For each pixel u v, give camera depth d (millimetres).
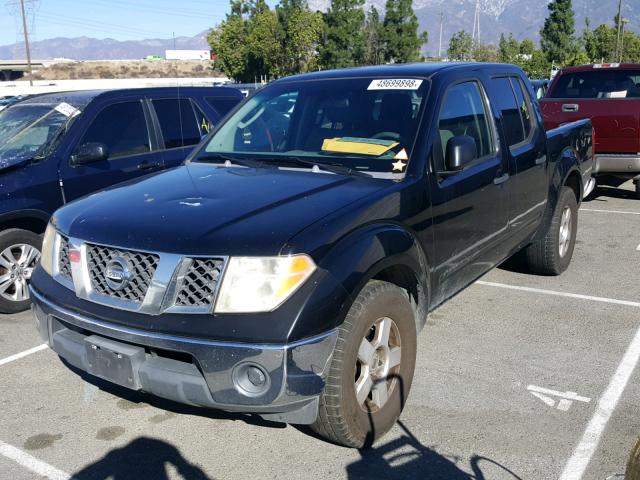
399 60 58406
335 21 50406
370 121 4246
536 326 5211
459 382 4254
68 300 3373
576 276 6496
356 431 3295
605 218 9133
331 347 3043
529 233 5543
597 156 9203
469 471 3287
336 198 3480
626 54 65125
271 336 2885
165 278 3043
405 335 3596
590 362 4535
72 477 3326
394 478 3246
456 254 4223
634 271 6648
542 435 3609
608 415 3818
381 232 3389
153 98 6781
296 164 4117
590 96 10109
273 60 49188
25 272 5719
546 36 66312
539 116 5695
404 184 3750
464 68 4750
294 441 3609
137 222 3289
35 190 5633
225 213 3299
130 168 6355
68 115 6125
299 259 2998
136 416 3930
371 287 3326
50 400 4145
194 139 7020
